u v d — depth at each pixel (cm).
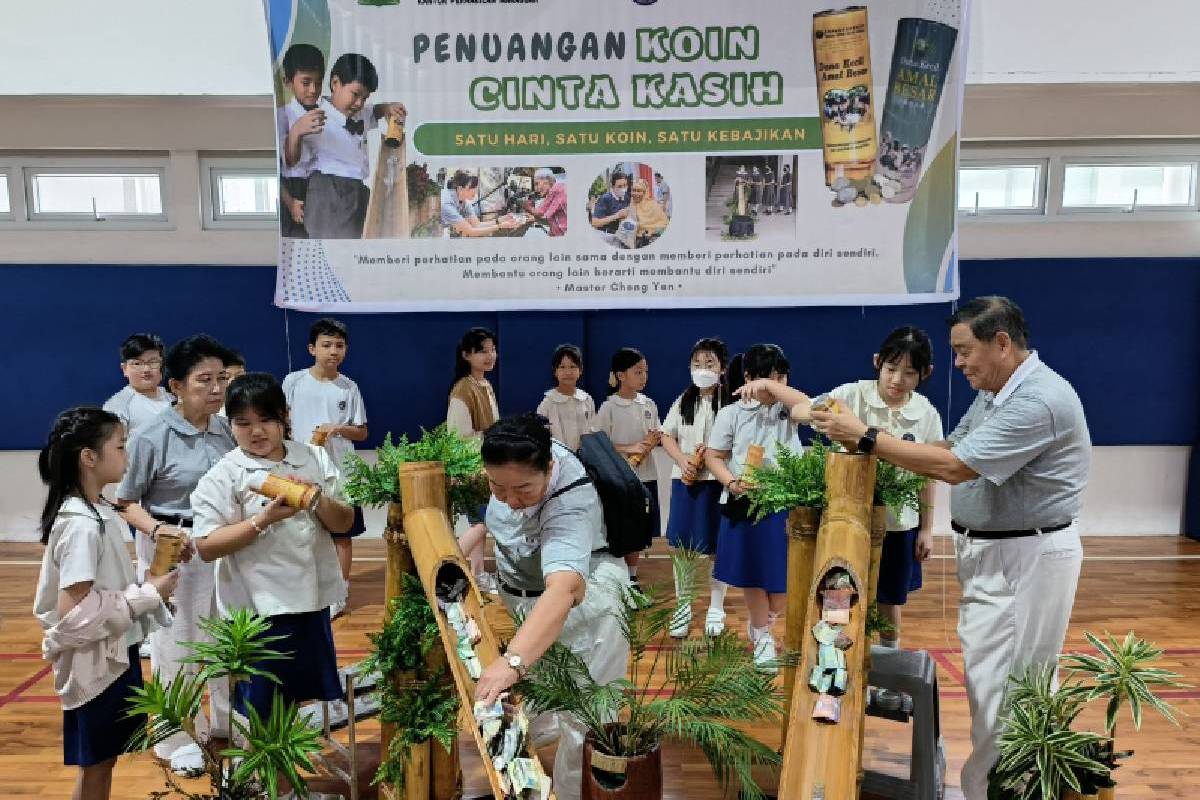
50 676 331
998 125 484
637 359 413
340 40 376
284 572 216
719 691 177
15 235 497
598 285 398
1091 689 188
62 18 439
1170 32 443
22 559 483
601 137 385
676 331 506
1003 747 188
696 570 208
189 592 259
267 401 214
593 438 221
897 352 281
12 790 251
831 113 380
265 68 448
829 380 508
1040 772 180
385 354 508
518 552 201
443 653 206
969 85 453
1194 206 512
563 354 425
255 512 218
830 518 194
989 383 208
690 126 384
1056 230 510
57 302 498
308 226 389
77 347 502
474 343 420
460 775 230
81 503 195
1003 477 196
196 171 493
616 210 392
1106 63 446
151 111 477
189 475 260
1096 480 529
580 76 380
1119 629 379
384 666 201
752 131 383
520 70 380
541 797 146
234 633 179
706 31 376
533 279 397
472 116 383
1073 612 400
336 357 410
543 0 374
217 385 261
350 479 214
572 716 204
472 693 161
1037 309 510
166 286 499
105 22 441
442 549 181
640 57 379
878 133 380
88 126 478
